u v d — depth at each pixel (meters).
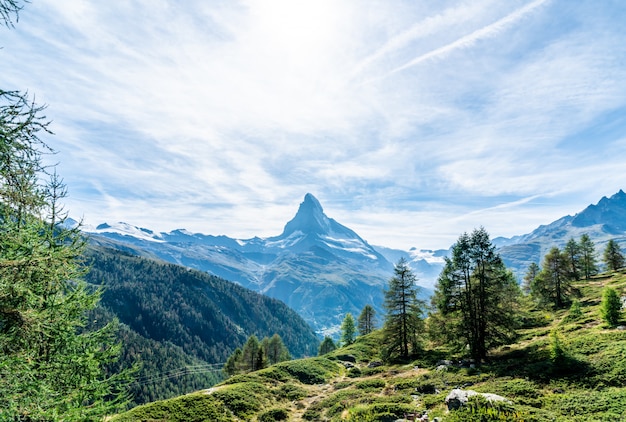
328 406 29.50
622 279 60.47
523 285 86.44
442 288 38.12
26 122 7.95
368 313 82.94
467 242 36.38
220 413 28.94
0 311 8.17
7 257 8.39
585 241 78.62
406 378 33.97
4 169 8.04
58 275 9.68
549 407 17.81
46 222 9.91
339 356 54.47
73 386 10.49
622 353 21.64
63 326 10.16
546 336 36.34
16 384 7.91
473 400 19.41
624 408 15.51
